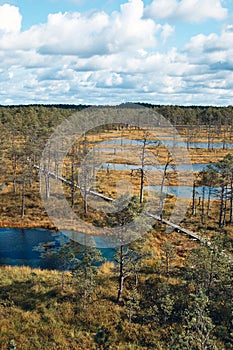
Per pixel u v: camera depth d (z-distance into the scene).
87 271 27.03
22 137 77.19
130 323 24.05
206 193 61.56
